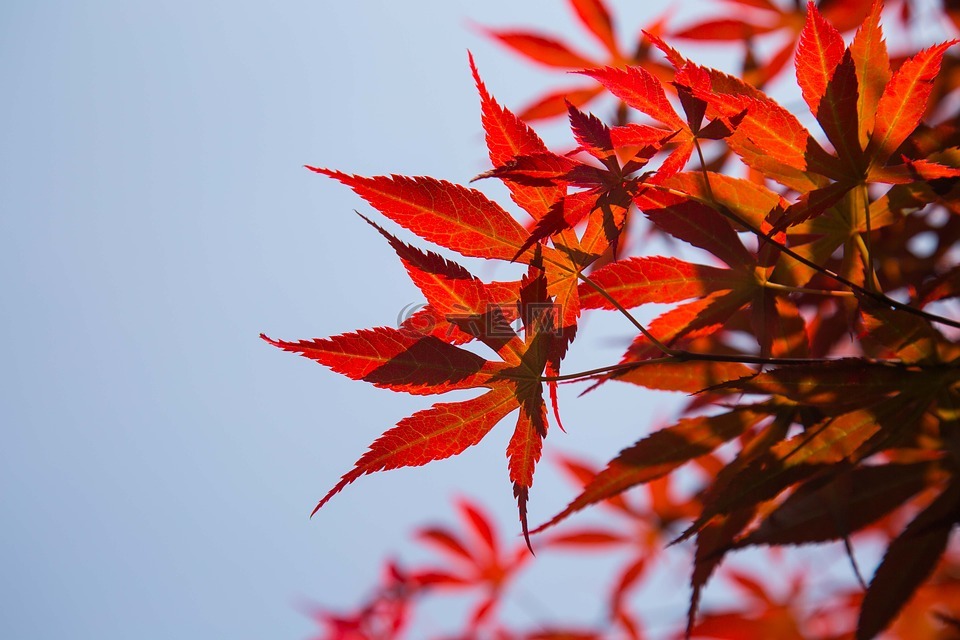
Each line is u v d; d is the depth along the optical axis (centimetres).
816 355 79
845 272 73
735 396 78
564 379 71
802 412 73
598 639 98
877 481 74
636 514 102
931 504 72
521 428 71
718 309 73
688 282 73
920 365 71
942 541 72
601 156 70
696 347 80
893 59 80
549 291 71
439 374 70
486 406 71
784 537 73
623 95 70
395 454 70
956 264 72
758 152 72
